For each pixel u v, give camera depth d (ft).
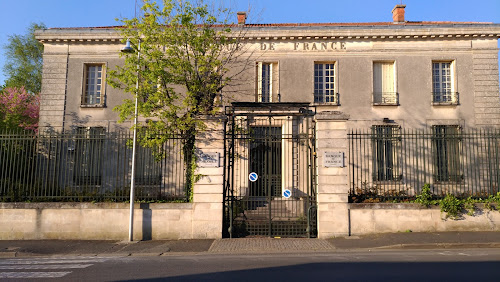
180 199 40.06
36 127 67.15
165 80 41.32
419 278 21.36
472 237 35.37
